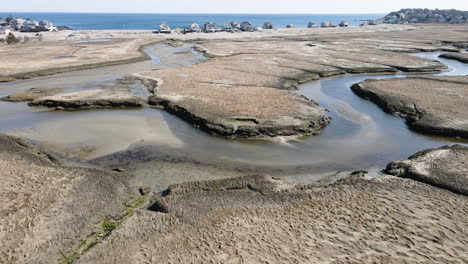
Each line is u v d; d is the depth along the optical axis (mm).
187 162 17188
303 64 42156
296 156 18016
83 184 14031
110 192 13602
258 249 10461
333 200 13172
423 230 11289
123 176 14969
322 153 18406
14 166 15500
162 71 37250
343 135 20844
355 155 18250
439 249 10414
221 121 21312
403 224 11602
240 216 12172
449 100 25891
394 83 31703
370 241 10812
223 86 30141
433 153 16750
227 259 10031
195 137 20172
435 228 11383
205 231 11320
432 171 15000
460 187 13750
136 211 12328
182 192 13734
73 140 19562
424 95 27328
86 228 11492
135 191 13961
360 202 12969
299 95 27656
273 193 13711
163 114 24047
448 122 21406
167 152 18219
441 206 12625
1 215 11742
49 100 25656
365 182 14508
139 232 11188
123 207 12836
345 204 12875
